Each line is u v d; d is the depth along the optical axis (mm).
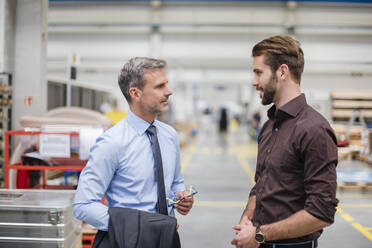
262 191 1593
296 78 1569
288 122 1550
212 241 4145
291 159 1503
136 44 13508
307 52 12664
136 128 1672
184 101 27406
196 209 5461
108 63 14562
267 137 1687
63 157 3621
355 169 7906
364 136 9109
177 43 13547
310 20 12297
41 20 5551
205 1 12602
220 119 27000
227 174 8531
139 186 1633
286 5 12383
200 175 8391
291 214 1521
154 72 1637
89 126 3760
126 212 1554
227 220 4926
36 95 5566
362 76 13273
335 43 12570
